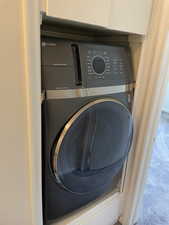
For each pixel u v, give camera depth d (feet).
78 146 3.07
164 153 8.37
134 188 4.45
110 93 3.27
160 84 3.68
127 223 4.76
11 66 1.87
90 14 2.50
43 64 2.49
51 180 2.90
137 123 4.00
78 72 2.86
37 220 2.66
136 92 3.78
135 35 3.57
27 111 2.10
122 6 2.88
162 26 3.33
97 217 4.10
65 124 2.71
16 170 2.25
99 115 3.13
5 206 2.31
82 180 3.32
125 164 4.30
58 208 3.21
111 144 3.59
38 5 1.86
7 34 1.77
